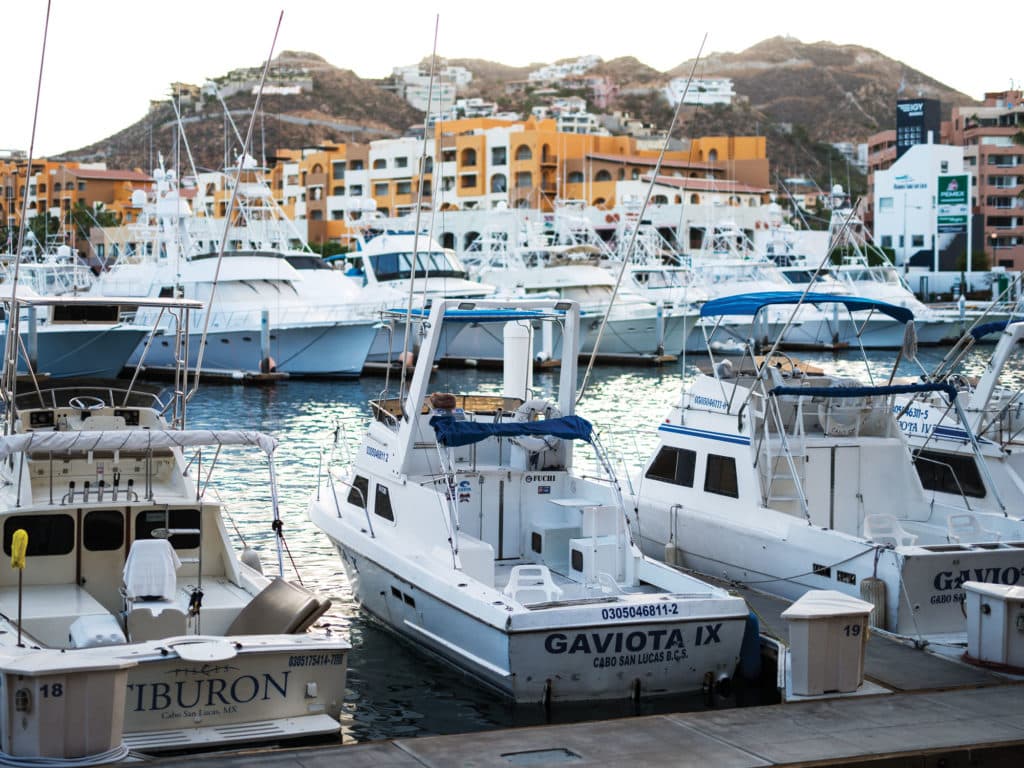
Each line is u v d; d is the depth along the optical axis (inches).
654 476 721.6
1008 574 554.9
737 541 635.5
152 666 400.5
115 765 351.9
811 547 587.5
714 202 3959.2
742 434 650.2
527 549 603.5
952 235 4035.4
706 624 487.5
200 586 506.0
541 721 468.4
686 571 671.8
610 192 4670.3
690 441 691.4
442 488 585.9
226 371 1910.7
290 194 5649.6
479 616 487.2
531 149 4886.8
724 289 2448.3
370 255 2220.7
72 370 1720.0
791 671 459.8
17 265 556.7
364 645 574.2
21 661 364.8
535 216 3270.2
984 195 4574.3
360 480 649.0
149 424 628.4
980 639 493.0
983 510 691.4
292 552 773.9
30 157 546.6
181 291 1907.0
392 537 595.5
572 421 568.4
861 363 2213.3
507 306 605.9
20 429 595.8
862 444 654.5
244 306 1924.2
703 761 367.6
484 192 4995.1
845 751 376.8
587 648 474.6
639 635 480.1
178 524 526.3
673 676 488.4
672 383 1868.8
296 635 430.6
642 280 2765.7
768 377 683.4
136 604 456.1
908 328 671.8
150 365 1945.1
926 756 374.9
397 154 5182.1
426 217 2891.2
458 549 535.5
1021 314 900.0
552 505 597.9
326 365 1926.7
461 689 509.7
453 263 2198.6
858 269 2586.1
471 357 2151.8
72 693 358.3
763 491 642.2
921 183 4084.6
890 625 544.1
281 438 1277.1
